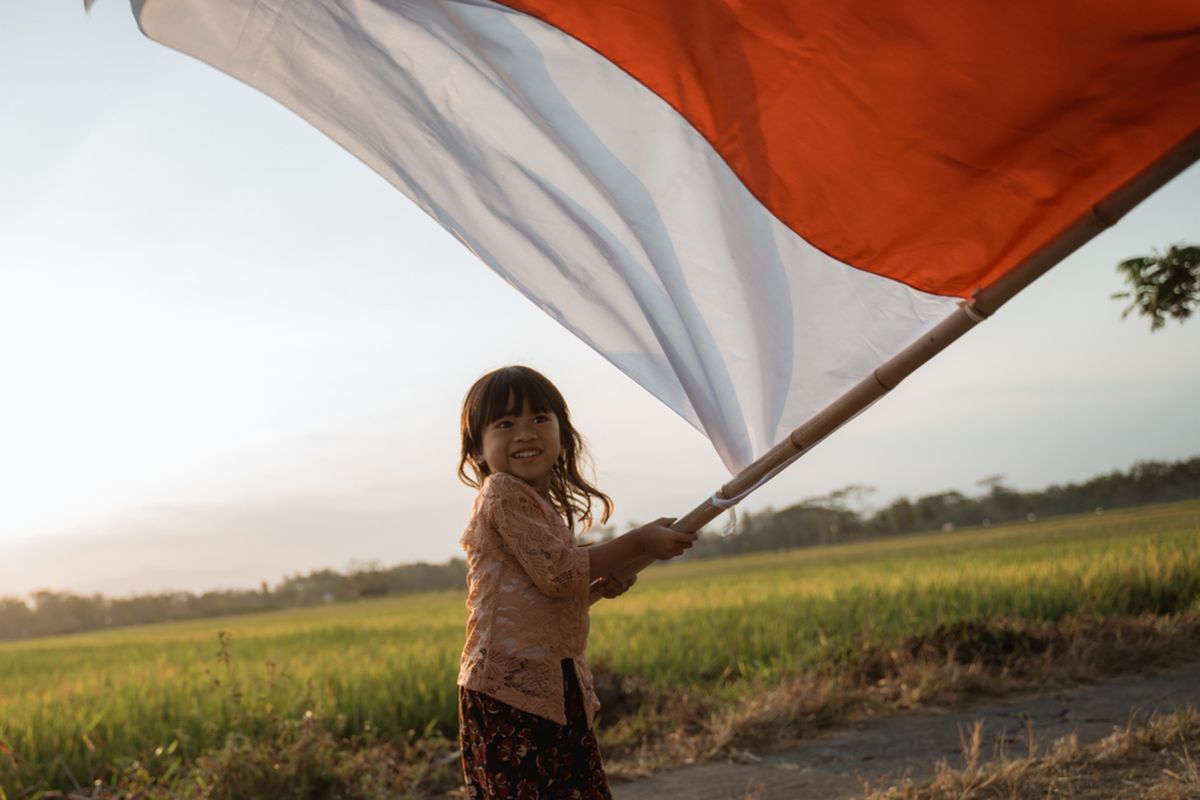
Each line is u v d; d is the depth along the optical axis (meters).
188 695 9.12
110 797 5.92
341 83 2.41
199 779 5.82
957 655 8.14
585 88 2.34
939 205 2.15
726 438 2.48
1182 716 5.06
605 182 2.39
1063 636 8.66
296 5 2.37
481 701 2.60
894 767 5.32
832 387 2.39
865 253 2.26
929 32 2.01
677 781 5.53
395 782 5.93
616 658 9.88
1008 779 4.29
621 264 2.45
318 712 7.64
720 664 10.05
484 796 2.58
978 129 2.04
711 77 2.24
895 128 2.12
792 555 78.88
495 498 2.66
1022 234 2.11
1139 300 9.08
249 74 2.41
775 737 6.31
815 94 2.17
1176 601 12.36
